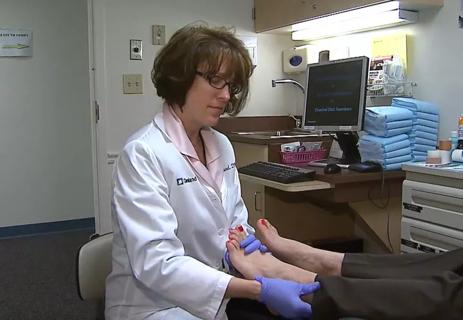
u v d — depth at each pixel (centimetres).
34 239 383
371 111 221
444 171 174
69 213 410
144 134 121
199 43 116
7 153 387
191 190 122
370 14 248
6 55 379
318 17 262
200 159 135
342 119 230
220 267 134
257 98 335
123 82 299
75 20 395
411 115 219
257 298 107
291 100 346
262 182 215
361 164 217
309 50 319
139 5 299
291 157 251
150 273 107
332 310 99
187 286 106
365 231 282
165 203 113
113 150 301
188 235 124
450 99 228
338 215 285
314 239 279
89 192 414
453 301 94
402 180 219
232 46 119
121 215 112
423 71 240
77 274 132
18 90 385
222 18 321
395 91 246
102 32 292
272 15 305
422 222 184
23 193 395
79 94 402
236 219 145
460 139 197
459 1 221
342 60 234
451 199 171
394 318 95
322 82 243
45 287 285
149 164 115
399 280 101
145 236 108
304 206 274
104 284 133
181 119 126
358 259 126
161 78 122
